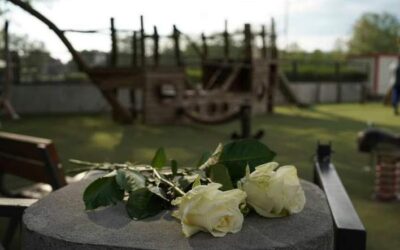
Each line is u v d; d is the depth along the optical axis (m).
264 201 1.15
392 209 3.96
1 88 12.66
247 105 7.49
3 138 2.99
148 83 10.03
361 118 12.28
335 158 6.41
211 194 1.05
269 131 9.39
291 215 1.22
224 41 12.74
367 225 3.54
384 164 4.24
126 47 12.42
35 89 12.88
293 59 19.91
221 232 1.04
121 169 1.34
